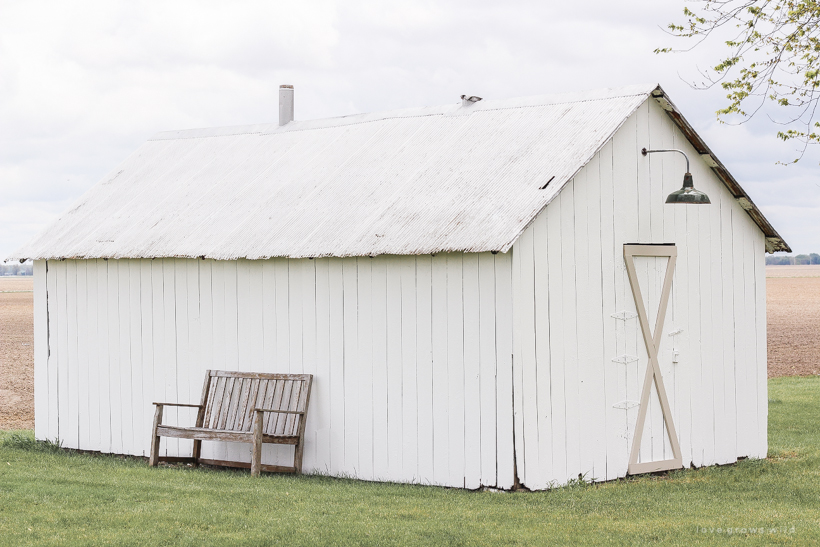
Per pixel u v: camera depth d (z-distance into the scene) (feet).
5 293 314.76
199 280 46.37
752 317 46.75
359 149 48.65
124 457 48.80
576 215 38.73
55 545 28.66
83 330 50.75
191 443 46.57
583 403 38.60
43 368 52.47
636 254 40.96
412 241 38.58
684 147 43.55
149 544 28.78
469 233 37.17
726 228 45.50
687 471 42.32
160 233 48.52
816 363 101.45
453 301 37.99
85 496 35.37
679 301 42.98
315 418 42.32
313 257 41.24
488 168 41.06
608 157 40.22
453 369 37.99
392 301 39.91
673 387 42.55
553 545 28.40
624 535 29.58
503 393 36.45
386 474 39.99
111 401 49.57
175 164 55.83
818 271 408.05
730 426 45.21
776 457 47.11
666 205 42.52
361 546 28.43
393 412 39.83
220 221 47.37
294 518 31.76
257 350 44.34
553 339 37.55
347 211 43.24
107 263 49.73
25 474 40.63
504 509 33.22
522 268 36.50
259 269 44.29
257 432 40.70
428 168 43.55
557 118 42.47
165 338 47.57
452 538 29.09
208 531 30.25
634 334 40.83
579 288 38.68
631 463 40.32
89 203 54.80
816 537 29.48
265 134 55.31
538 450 36.88
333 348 41.83
